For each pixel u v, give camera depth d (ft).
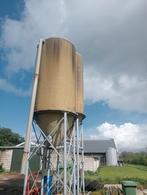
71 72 33.81
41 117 32.17
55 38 34.42
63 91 31.94
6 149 91.20
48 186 35.94
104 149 161.27
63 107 31.30
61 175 38.96
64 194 28.37
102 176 79.05
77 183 34.47
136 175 85.71
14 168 90.02
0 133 134.21
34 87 32.37
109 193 38.14
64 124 30.99
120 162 178.60
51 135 32.48
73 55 35.32
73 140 34.32
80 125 41.70
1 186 53.11
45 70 32.96
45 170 36.32
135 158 187.01
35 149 33.35
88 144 167.53
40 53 34.30
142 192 47.14
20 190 47.11
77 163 34.96
